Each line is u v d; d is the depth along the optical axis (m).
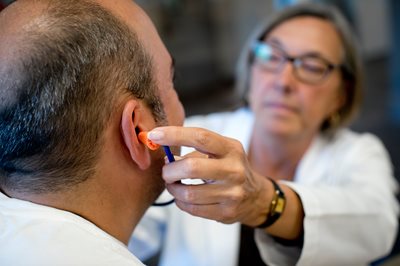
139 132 0.52
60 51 0.46
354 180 1.06
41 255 0.45
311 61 1.08
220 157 0.55
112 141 0.51
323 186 0.91
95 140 0.49
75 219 0.50
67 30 0.46
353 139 1.22
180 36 5.15
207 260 1.01
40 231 0.47
